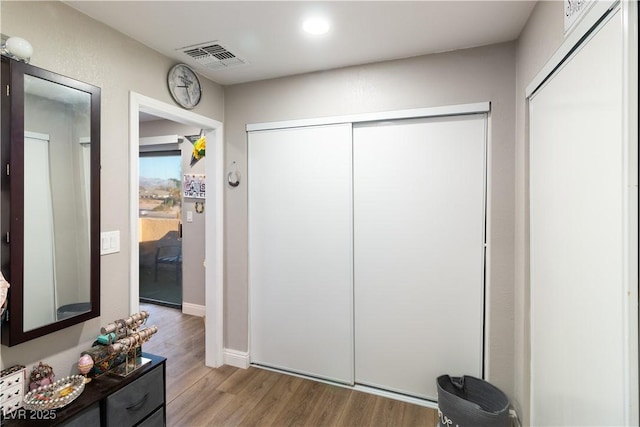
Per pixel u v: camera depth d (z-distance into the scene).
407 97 2.08
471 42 1.88
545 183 1.42
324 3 1.51
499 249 1.91
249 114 2.50
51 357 1.45
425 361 2.13
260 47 1.95
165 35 1.81
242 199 2.54
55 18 1.46
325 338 2.36
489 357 1.95
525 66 1.68
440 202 2.06
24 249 1.33
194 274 3.80
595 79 0.98
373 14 1.61
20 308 1.28
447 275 2.06
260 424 1.92
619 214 0.86
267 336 2.54
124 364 1.56
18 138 1.27
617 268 0.87
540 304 1.49
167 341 3.08
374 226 2.22
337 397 2.18
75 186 1.52
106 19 1.64
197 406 2.09
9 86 1.25
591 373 1.03
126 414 1.48
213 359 2.58
